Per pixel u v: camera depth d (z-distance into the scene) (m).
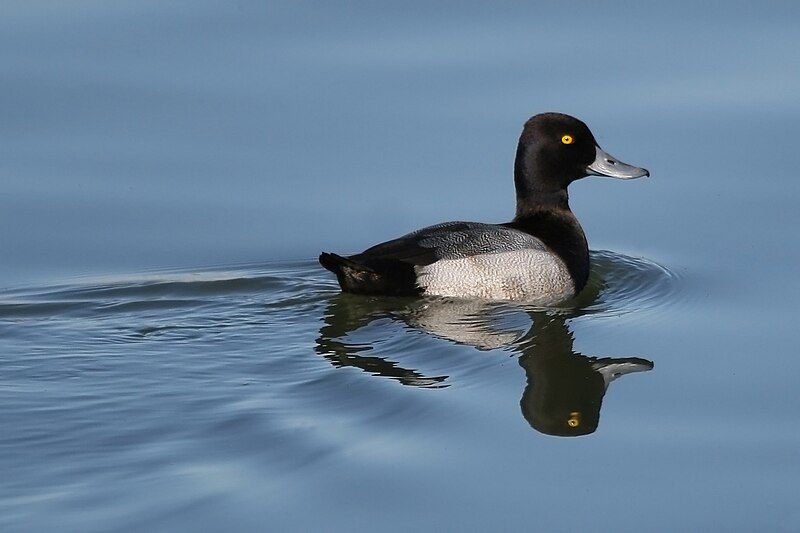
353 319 13.77
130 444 10.52
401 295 14.23
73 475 9.91
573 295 14.85
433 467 10.20
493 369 12.38
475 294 14.28
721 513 9.60
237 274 15.26
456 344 13.01
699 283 14.95
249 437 10.63
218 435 10.69
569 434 11.00
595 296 14.91
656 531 9.33
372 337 13.19
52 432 10.77
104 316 14.00
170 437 10.66
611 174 15.26
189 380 11.97
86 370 12.25
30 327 13.57
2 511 9.30
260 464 10.12
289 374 12.13
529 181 15.34
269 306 14.29
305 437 10.62
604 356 12.95
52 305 14.26
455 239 14.48
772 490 9.95
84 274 15.32
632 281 15.32
